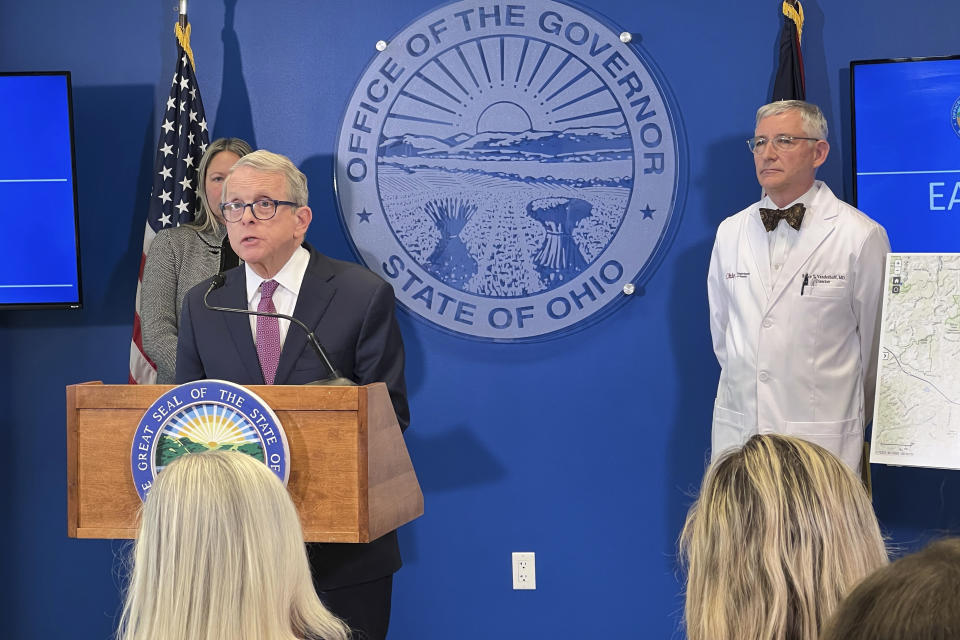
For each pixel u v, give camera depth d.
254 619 1.43
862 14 4.01
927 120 3.84
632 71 4.05
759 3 4.03
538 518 4.09
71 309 4.00
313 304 2.72
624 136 4.05
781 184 3.50
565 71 4.05
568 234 4.07
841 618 0.76
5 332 4.10
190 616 1.42
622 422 4.08
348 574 2.58
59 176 3.89
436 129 4.07
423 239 4.09
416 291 4.09
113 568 4.11
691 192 4.05
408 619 4.11
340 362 2.71
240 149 3.75
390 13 4.09
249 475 1.49
